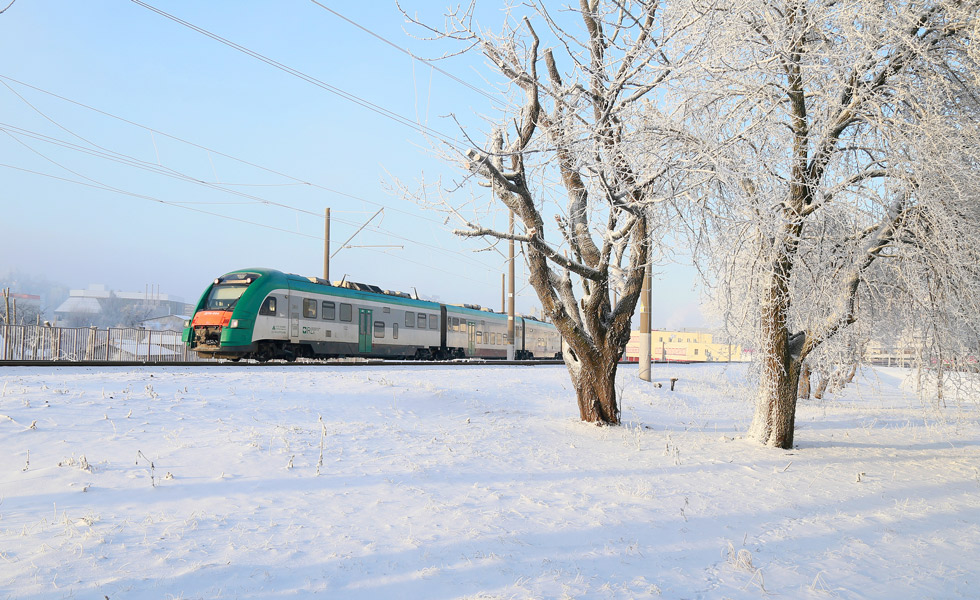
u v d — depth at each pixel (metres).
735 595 4.59
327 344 25.72
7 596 3.73
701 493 7.37
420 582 4.39
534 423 11.40
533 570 4.75
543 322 45.47
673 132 9.53
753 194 9.28
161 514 5.39
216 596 3.97
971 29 8.90
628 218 10.37
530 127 9.30
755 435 11.20
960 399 10.91
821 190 9.37
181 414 9.16
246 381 12.43
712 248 10.20
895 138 9.12
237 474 6.70
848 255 10.02
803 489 7.95
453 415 11.42
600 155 9.33
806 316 10.78
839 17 9.13
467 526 5.59
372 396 11.93
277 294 23.28
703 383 22.39
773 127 9.38
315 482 6.64
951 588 5.03
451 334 34.12
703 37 8.88
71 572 4.14
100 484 6.09
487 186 9.30
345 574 4.43
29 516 5.20
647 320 21.61
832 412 18.12
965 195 9.16
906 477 9.11
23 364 15.38
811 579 5.02
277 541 4.94
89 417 8.50
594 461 8.70
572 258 11.16
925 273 10.21
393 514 5.82
